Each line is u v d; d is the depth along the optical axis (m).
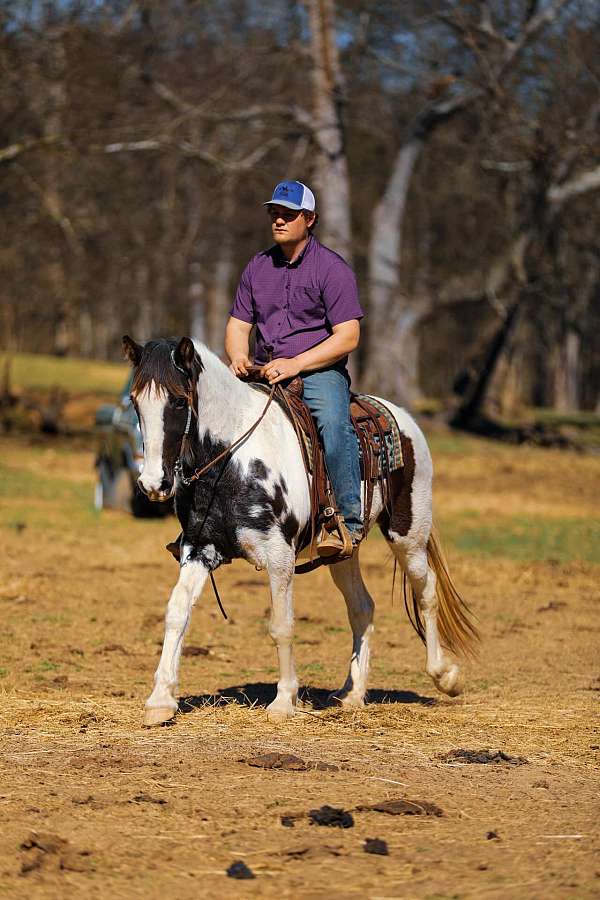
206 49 43.12
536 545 18.69
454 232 55.69
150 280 71.38
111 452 21.00
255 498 7.36
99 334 97.19
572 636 11.89
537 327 75.38
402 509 8.62
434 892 4.54
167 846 5.04
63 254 44.91
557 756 6.89
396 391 45.41
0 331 80.81
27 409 38.81
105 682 9.04
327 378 7.92
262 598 13.95
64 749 6.74
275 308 8.06
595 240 47.69
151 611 12.71
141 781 6.04
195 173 47.53
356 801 5.77
